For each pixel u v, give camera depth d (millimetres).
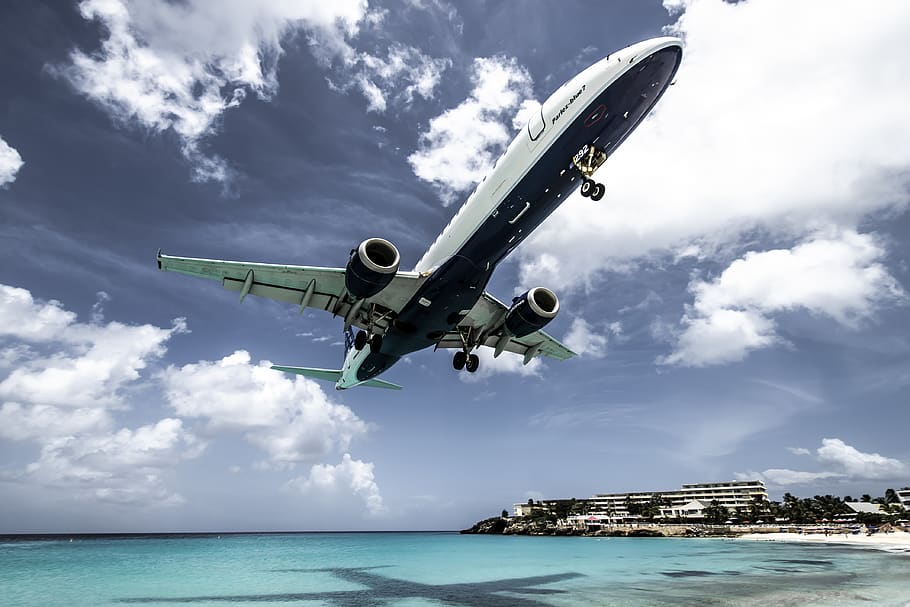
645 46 13227
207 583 30531
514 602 20328
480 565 43125
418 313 17750
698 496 140625
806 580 26266
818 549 56812
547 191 14961
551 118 14422
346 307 18984
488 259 16406
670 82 14000
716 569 34188
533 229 16375
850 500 139375
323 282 17812
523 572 35062
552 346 23828
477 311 19953
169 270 16734
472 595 22828
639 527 115750
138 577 34781
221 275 17141
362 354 22953
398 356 21547
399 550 78125
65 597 24844
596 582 27156
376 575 34688
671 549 65375
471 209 16594
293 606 20562
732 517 119250
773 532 99812
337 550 80938
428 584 28156
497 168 15961
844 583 24641
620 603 19500
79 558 58844
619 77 13344
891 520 109125
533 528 145125
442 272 16562
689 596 21062
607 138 14305
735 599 19953
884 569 31766
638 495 148125
